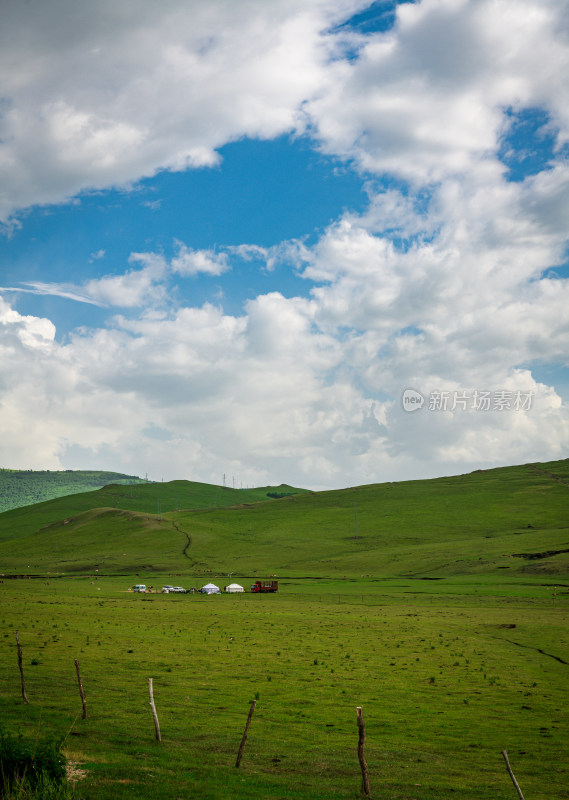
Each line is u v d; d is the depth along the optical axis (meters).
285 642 64.62
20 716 30.59
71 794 19.09
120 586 156.12
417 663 55.22
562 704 41.66
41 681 40.03
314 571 190.12
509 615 93.12
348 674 49.62
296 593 137.12
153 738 29.25
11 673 42.03
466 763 29.78
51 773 19.33
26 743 20.48
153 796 20.47
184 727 32.31
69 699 35.78
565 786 26.47
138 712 34.47
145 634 66.00
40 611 83.19
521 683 48.00
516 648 65.06
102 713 33.28
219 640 64.19
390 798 23.16
